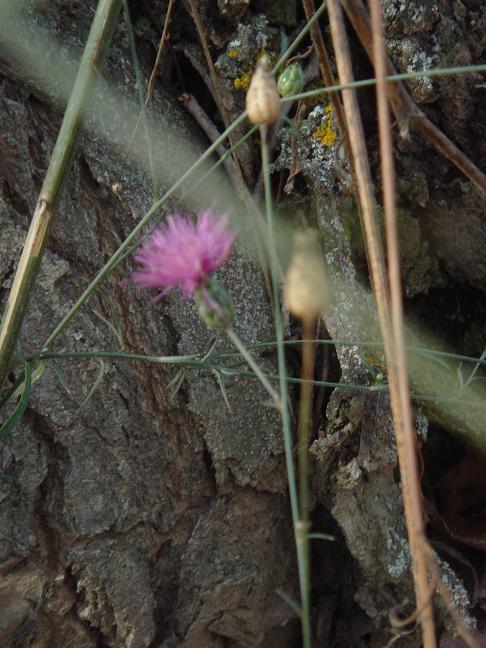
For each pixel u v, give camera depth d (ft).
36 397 1.00
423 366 1.27
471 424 1.29
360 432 1.13
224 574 1.14
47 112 1.06
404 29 1.11
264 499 1.17
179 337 1.10
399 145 1.17
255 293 1.17
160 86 1.18
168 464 1.09
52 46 1.06
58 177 0.80
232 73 1.17
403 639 1.18
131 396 1.06
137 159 1.11
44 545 1.02
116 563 1.06
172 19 1.18
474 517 1.32
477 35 1.13
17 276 0.82
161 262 0.76
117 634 1.08
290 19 1.18
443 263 1.28
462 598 1.16
